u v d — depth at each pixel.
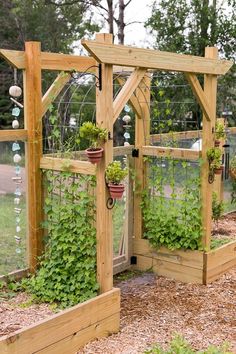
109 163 3.36
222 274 4.82
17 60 3.86
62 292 3.73
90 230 3.63
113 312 3.46
